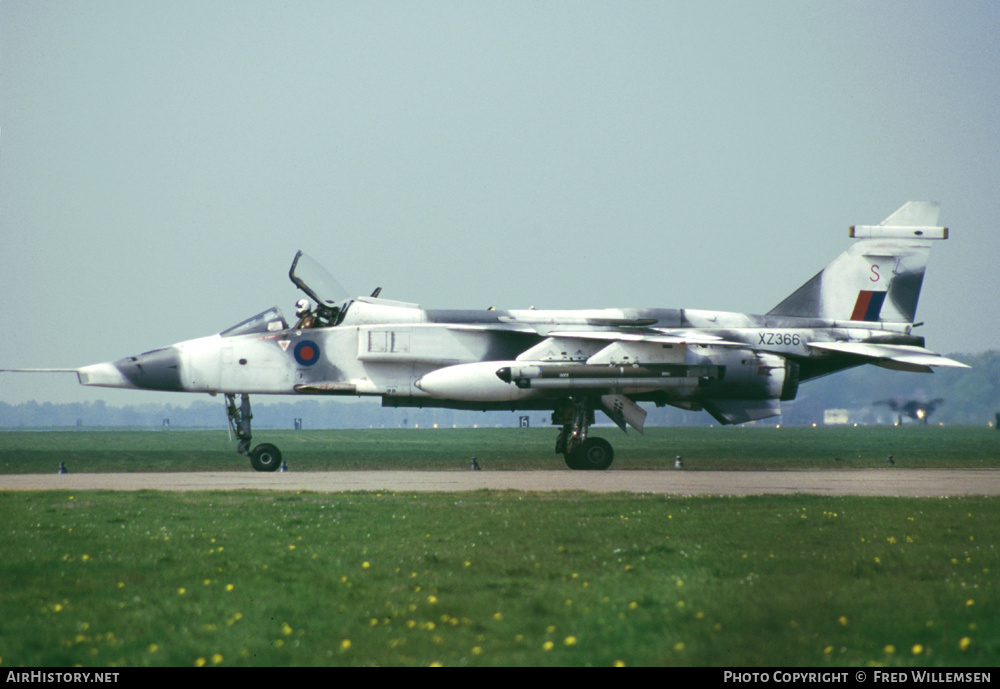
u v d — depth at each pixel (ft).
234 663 77.15
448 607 94.22
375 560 121.80
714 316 321.73
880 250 330.75
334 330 296.92
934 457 349.41
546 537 139.64
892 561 120.88
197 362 289.94
